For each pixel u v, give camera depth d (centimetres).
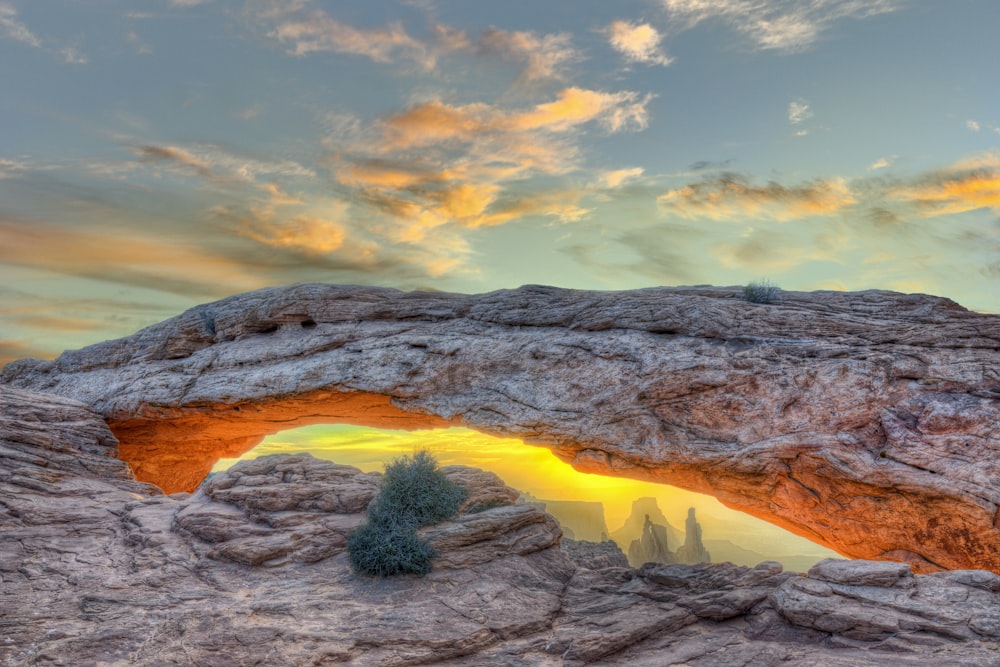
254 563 1733
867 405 2039
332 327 2833
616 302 2494
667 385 2200
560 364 2398
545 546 1939
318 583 1658
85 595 1529
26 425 2511
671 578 1720
